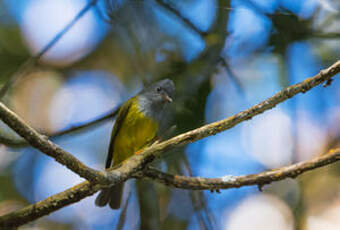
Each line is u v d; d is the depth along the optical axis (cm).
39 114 1245
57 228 1256
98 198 949
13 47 1123
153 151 667
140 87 1273
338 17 1011
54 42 945
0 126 905
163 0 1017
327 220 1165
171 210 1098
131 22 1036
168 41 1067
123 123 1066
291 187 1240
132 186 1070
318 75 623
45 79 1267
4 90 897
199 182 721
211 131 662
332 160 693
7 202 1200
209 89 959
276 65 1029
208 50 977
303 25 1003
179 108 949
